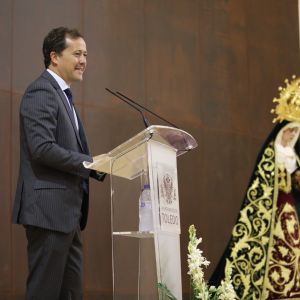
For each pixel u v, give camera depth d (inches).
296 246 493.7
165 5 596.4
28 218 319.0
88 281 509.4
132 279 291.6
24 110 330.0
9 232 464.1
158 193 300.5
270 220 495.5
